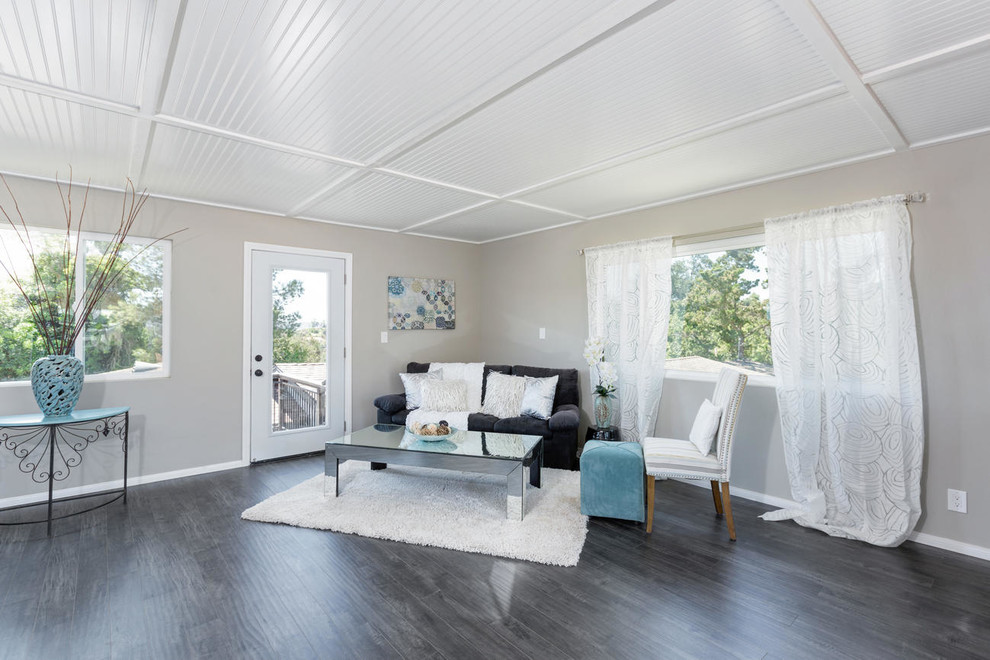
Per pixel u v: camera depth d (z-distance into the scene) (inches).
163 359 151.3
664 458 114.6
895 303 108.9
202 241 157.6
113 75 77.3
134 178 130.6
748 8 61.2
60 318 135.5
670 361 158.1
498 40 68.3
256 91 82.4
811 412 120.0
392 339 203.5
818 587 90.0
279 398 174.4
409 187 139.0
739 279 142.6
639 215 164.9
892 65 75.8
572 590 88.4
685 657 70.4
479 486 143.6
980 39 68.4
